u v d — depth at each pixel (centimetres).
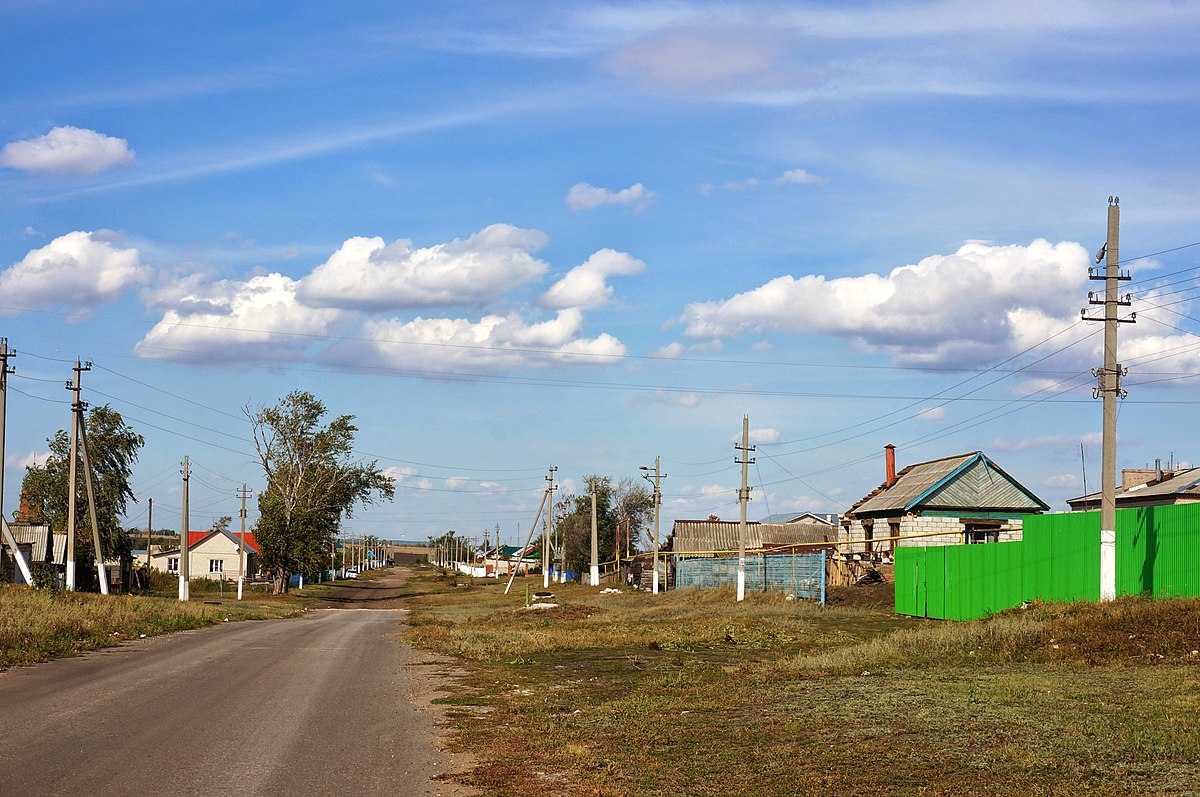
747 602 4288
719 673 1803
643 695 1514
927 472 4891
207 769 945
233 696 1460
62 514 7119
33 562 5509
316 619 4091
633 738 1141
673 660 2086
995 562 2944
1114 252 2434
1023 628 1973
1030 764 901
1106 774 858
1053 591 2672
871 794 841
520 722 1270
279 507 7394
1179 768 866
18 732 1125
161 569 10538
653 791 888
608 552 10662
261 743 1083
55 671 1748
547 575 7275
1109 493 2345
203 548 10662
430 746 1099
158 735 1122
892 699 1305
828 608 3762
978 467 4672
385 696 1502
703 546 6862
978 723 1102
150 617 3053
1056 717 1119
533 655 2227
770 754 1018
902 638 2097
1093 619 1966
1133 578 2400
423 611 4978
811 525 6994
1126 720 1091
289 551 7331
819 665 1784
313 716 1283
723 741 1109
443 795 874
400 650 2325
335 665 1942
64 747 1040
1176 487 4522
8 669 1766
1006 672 1587
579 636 2680
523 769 982
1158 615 1911
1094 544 2522
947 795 819
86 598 3406
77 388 4438
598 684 1698
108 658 2002
